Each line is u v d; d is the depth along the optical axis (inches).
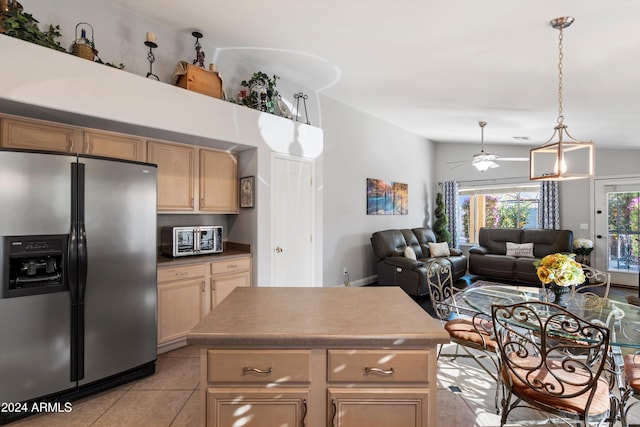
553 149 103.3
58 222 78.6
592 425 70.5
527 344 116.1
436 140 299.9
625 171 227.0
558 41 99.5
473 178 293.1
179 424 76.2
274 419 47.2
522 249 240.4
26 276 77.0
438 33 105.0
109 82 94.3
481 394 90.2
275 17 107.5
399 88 163.5
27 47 80.6
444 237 280.8
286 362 47.1
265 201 139.5
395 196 252.4
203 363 47.2
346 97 190.4
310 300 65.8
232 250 145.6
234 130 126.6
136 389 91.0
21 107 83.2
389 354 47.2
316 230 164.1
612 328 71.1
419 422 47.0
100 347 86.2
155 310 98.9
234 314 56.2
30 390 76.0
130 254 92.1
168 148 120.5
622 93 130.7
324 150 191.8
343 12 99.8
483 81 138.5
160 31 119.3
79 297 81.6
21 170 73.9
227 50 136.9
